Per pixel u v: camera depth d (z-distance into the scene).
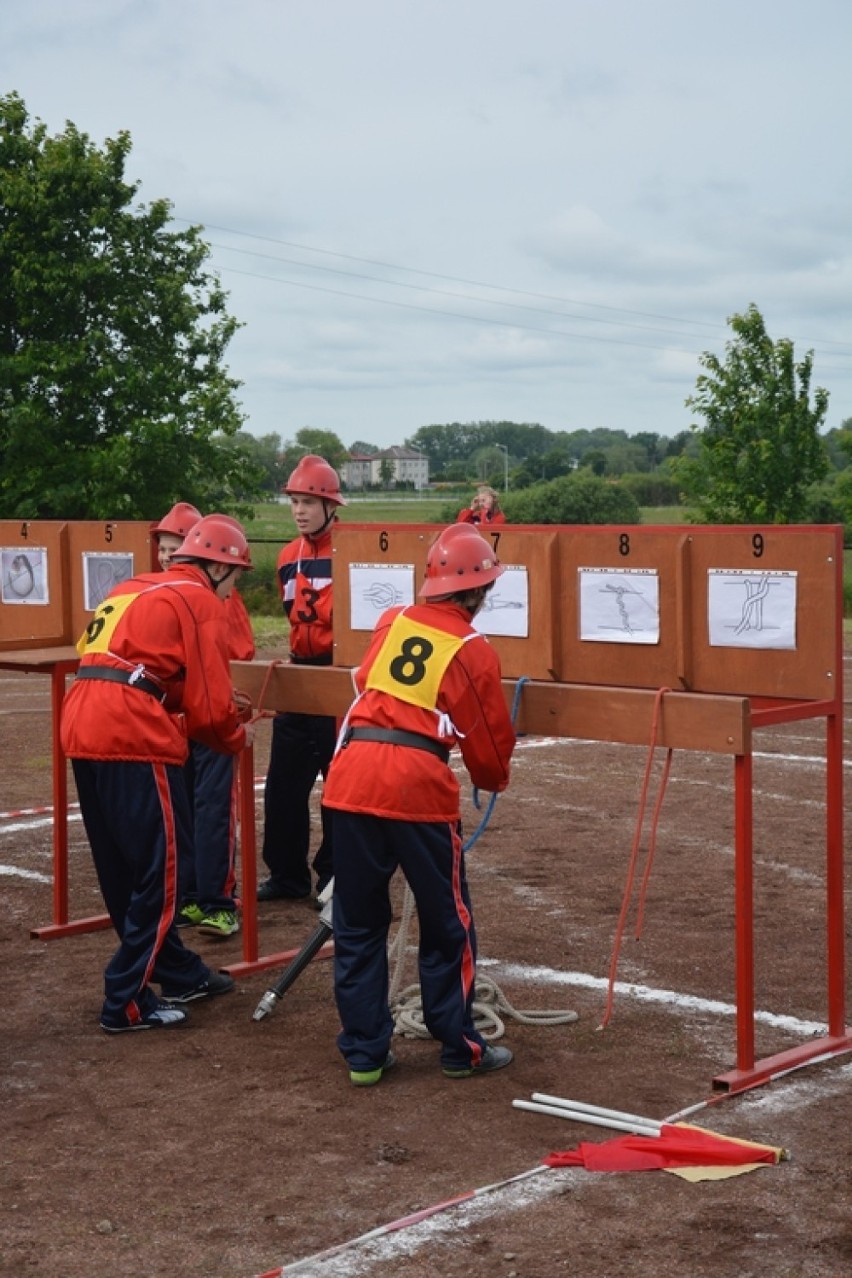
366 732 5.19
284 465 137.62
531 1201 4.17
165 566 7.20
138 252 29.20
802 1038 5.56
